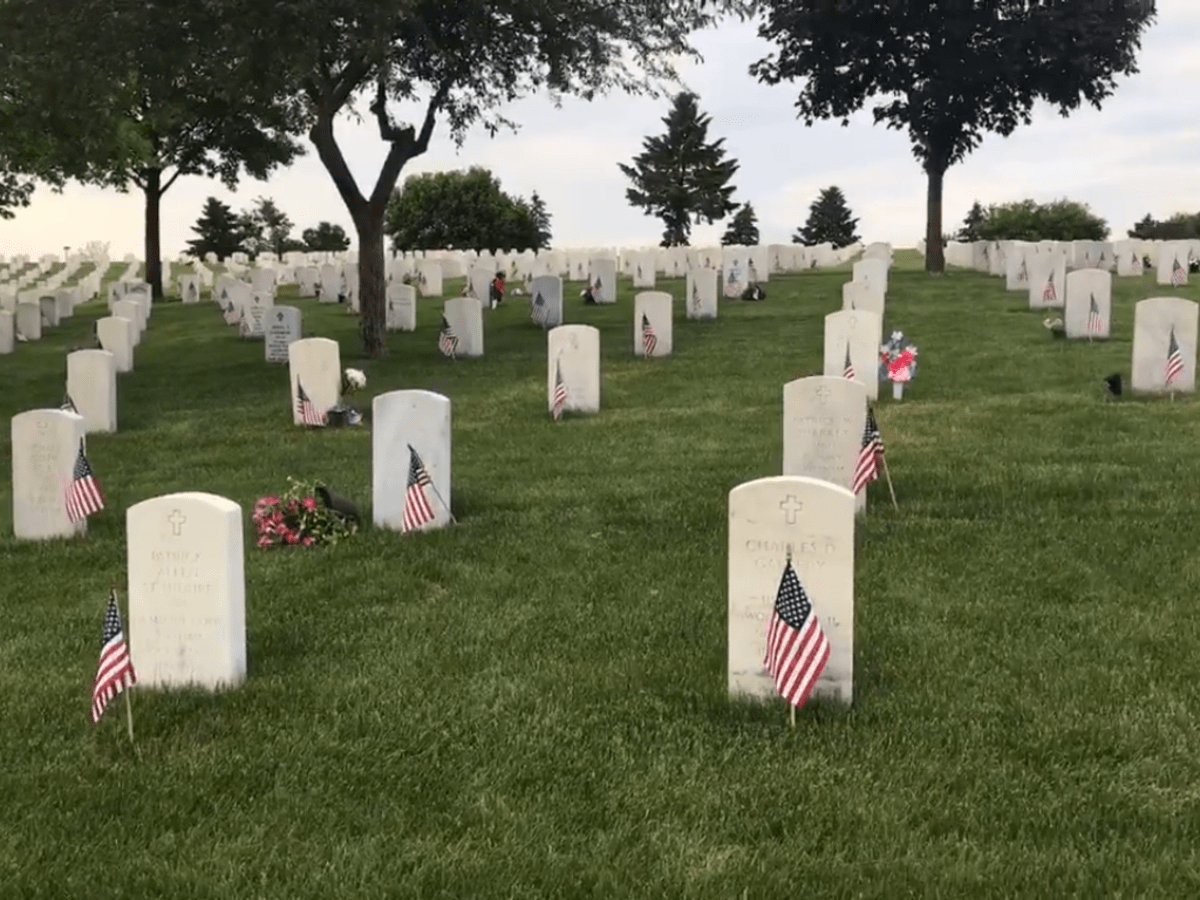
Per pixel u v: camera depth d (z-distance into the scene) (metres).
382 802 6.22
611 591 9.69
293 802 6.22
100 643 8.92
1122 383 18.88
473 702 7.52
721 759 6.57
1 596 10.34
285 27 21.55
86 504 11.79
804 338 26.23
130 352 27.25
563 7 24.80
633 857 5.58
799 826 5.83
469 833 5.86
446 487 11.91
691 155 101.38
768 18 45.25
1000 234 84.06
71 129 27.86
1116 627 8.38
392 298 31.33
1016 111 45.72
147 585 7.91
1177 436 14.56
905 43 44.62
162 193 49.12
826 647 6.86
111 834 5.94
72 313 43.12
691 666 7.96
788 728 6.91
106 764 6.75
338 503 11.79
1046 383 19.41
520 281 45.88
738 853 5.57
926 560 10.03
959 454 14.02
